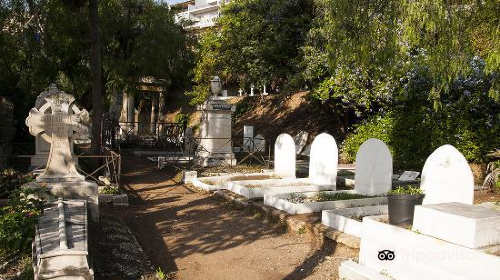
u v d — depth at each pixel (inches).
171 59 841.5
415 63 425.4
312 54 590.6
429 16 246.7
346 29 287.4
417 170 489.1
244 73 808.3
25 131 600.7
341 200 309.9
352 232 242.1
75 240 182.1
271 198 318.3
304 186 373.4
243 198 350.6
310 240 253.4
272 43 705.6
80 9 567.8
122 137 928.3
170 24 810.8
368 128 564.1
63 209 222.1
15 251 197.9
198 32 983.6
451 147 238.7
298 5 676.7
